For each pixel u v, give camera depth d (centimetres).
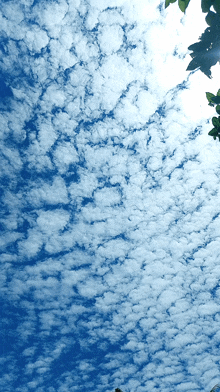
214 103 266
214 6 233
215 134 268
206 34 242
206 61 247
